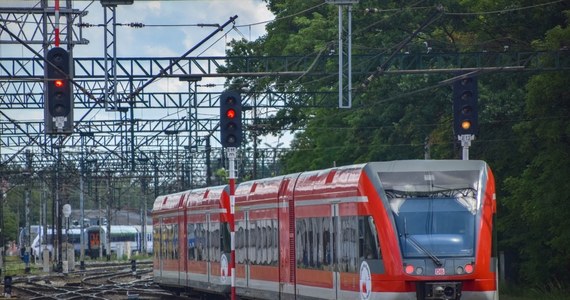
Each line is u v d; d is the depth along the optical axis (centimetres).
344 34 7988
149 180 15738
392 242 3738
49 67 4972
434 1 7050
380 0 7381
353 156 8731
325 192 4334
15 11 6531
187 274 6900
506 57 6512
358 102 7794
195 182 14662
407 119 7081
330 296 4266
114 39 5684
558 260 5975
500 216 6525
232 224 4888
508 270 6919
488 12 6191
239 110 4703
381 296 3744
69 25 6419
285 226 4906
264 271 5244
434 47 7206
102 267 14600
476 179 3866
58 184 14050
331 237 4250
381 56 7006
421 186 3834
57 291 8750
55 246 15425
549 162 5731
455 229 3769
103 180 16238
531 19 6391
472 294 3725
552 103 5716
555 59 5706
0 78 5984
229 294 5997
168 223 7431
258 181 5494
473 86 4781
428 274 3697
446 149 6900
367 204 3862
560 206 5709
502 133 6569
